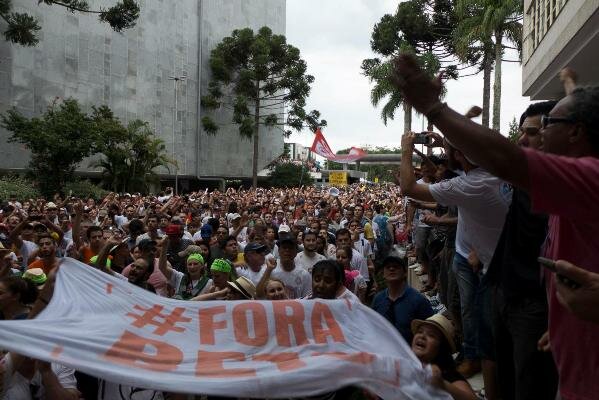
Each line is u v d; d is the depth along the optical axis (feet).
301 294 21.93
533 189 4.97
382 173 286.87
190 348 11.00
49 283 12.65
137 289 11.99
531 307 9.90
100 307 11.57
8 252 20.48
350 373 10.07
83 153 102.68
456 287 19.47
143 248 22.06
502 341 11.07
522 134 9.30
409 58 5.13
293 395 9.89
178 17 163.32
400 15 109.09
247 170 196.13
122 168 117.19
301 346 11.16
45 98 121.90
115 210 51.13
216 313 11.54
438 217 19.43
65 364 10.06
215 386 9.75
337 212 50.31
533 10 45.75
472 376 16.33
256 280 22.06
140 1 147.64
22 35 92.63
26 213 41.34
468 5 82.69
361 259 27.50
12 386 12.46
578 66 37.29
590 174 4.91
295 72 159.43
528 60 47.98
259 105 178.50
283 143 216.54
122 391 13.89
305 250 24.70
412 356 10.79
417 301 16.38
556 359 7.16
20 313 14.99
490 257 12.21
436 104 5.05
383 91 106.93
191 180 181.27
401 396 10.02
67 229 35.19
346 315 11.60
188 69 168.45
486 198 11.43
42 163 101.96
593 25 29.73
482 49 92.07
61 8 125.18
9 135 113.09
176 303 11.75
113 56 139.85
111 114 117.60
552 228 7.14
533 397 9.95
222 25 183.32
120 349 10.59
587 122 5.80
